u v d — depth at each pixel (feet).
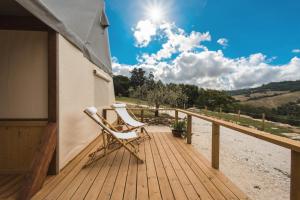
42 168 8.07
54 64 9.41
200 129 33.45
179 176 9.53
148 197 7.57
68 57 10.78
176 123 19.57
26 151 9.61
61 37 9.84
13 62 9.53
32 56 9.54
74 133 11.80
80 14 13.19
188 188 8.34
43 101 9.61
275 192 11.06
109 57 26.40
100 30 19.99
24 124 9.57
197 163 11.37
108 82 25.02
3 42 9.50
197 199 7.49
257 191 11.12
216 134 10.58
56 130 9.37
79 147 12.84
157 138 18.42
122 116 17.51
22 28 9.41
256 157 18.35
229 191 8.13
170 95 57.62
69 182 8.69
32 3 7.03
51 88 9.41
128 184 8.62
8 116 9.54
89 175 9.48
